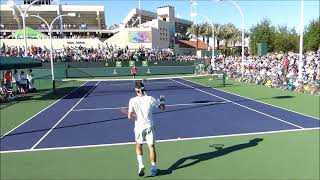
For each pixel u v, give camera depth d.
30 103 22.67
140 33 62.53
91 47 55.81
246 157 9.54
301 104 19.58
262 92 25.98
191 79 41.22
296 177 7.92
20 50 49.31
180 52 80.94
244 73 35.44
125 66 47.78
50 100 24.19
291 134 12.18
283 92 25.59
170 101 22.33
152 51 54.44
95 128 14.09
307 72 27.14
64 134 13.05
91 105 21.27
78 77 46.28
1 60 21.92
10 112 18.91
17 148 11.09
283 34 79.25
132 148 10.78
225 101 21.73
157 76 46.53
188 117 16.20
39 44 56.00
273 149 10.27
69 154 10.24
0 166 9.22
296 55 39.09
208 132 12.82
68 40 57.72
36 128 14.36
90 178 8.16
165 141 11.55
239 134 12.34
